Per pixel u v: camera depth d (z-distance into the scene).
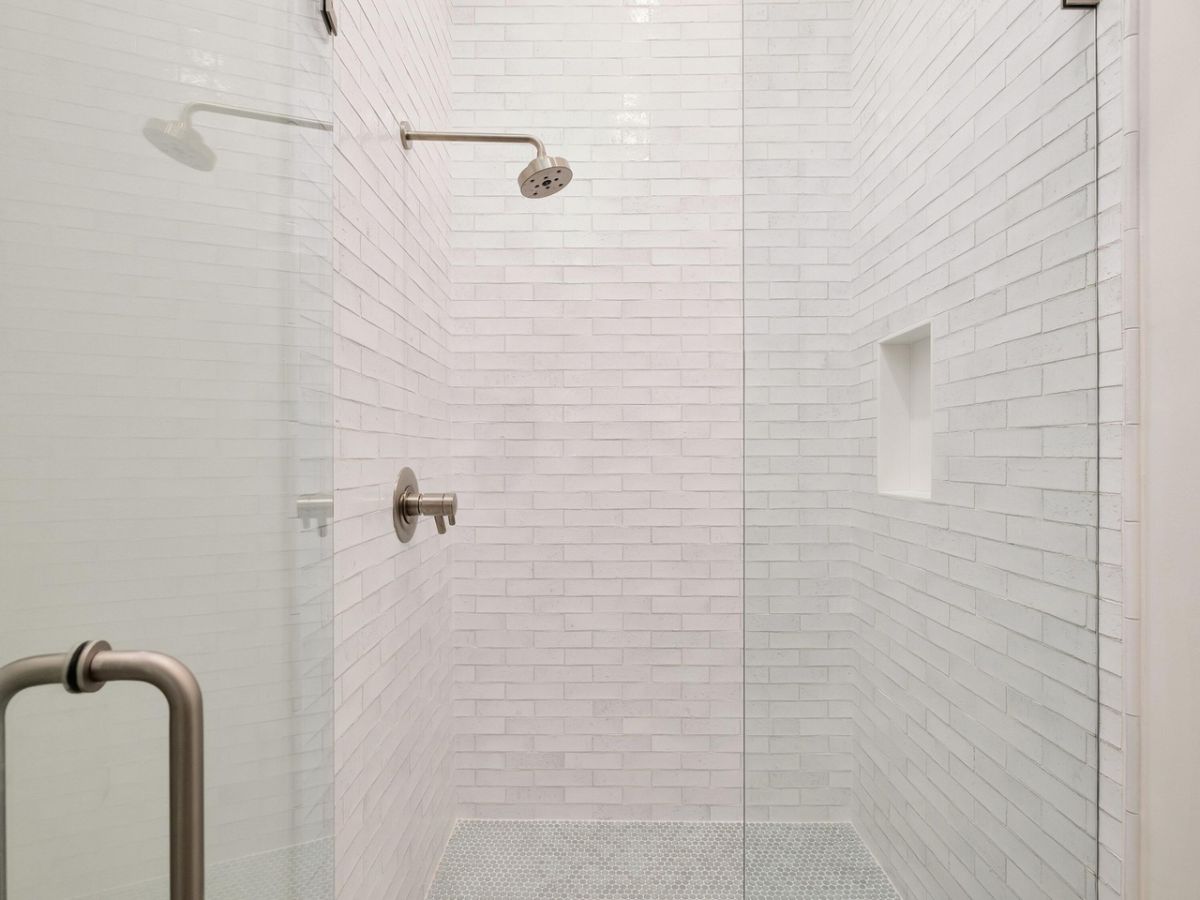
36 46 0.37
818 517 1.24
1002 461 1.19
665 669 2.35
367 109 1.40
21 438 0.36
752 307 1.25
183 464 0.52
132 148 0.46
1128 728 1.05
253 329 0.63
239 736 0.60
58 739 0.38
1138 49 1.05
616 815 2.33
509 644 2.36
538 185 1.76
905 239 1.24
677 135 2.38
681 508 2.37
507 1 2.39
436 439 2.13
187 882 0.39
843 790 1.22
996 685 1.19
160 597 0.49
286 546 0.71
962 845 1.19
